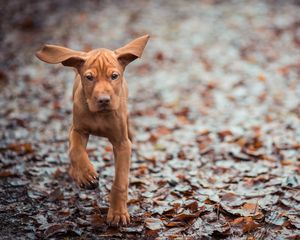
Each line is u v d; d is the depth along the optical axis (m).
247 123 9.51
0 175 6.98
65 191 6.58
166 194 6.45
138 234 5.44
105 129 5.35
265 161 7.55
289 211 5.85
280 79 12.29
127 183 5.50
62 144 8.49
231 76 12.66
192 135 9.04
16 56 14.00
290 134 8.74
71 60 5.12
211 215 5.81
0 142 8.43
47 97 11.20
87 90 5.05
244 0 19.09
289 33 15.72
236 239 5.31
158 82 12.41
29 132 9.11
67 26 16.38
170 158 7.95
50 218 5.79
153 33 15.90
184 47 14.81
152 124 9.73
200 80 12.48
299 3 18.59
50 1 18.86
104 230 5.46
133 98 11.35
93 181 5.28
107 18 17.20
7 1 18.77
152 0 19.23
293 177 6.66
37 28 16.28
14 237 5.34
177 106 10.78
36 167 7.36
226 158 7.82
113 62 5.06
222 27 16.34
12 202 6.23
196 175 7.10
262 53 14.26
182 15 17.55
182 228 5.53
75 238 5.33
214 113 10.27
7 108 10.39
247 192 6.39
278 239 5.23
